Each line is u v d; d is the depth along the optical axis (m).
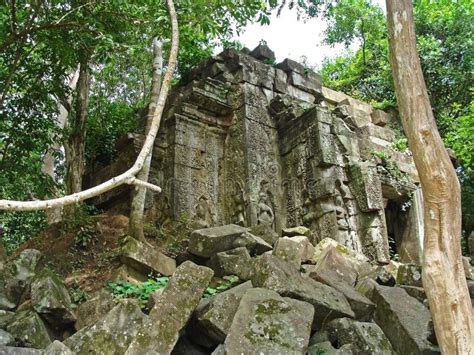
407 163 13.68
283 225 12.19
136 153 12.27
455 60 16.95
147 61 16.59
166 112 13.05
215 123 12.91
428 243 5.12
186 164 12.02
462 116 15.27
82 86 11.97
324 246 9.02
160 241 10.29
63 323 5.90
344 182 11.99
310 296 5.74
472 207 15.13
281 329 5.02
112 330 5.15
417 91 5.51
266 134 13.01
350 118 13.62
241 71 13.34
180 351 5.47
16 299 6.41
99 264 8.55
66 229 9.66
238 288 5.79
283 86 13.98
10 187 11.30
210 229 8.27
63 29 9.65
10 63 10.42
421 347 5.39
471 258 9.48
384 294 6.23
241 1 9.59
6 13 9.25
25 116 10.78
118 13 9.29
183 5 9.18
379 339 5.48
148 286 6.89
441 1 17.58
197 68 14.09
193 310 5.40
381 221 11.52
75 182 11.16
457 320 4.75
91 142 13.96
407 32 5.74
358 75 18.94
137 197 8.90
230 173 12.49
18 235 14.41
